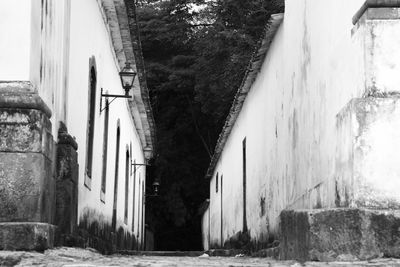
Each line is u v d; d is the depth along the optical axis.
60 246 7.38
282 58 11.18
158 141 35.59
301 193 9.09
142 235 29.47
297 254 6.20
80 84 10.21
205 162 36.19
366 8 5.77
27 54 6.66
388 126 5.60
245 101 16.83
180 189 35.84
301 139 9.20
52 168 7.34
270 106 12.66
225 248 21.62
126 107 19.48
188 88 34.34
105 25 13.66
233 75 23.95
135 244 24.55
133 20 13.89
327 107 7.34
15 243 6.20
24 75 6.66
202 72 28.61
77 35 9.84
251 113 15.66
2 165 6.55
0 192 6.51
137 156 25.50
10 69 6.64
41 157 6.66
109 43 14.59
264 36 12.20
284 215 7.20
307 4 8.82
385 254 5.20
